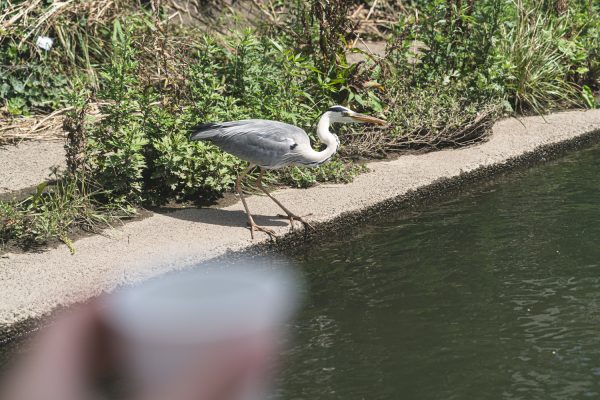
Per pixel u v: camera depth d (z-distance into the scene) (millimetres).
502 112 13188
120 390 6430
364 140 11633
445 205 10227
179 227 8906
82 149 9328
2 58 12969
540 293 7695
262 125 9008
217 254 8250
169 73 11266
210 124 9195
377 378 6422
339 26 12453
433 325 7199
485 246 8836
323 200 9719
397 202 9945
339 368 6578
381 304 7629
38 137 11797
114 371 6648
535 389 6203
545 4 15695
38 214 8648
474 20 12812
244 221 9133
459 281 8031
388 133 11836
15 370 6645
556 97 14523
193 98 10531
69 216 8789
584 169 11414
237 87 10984
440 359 6660
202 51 12383
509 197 10367
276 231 8820
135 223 9062
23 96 12844
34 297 7137
